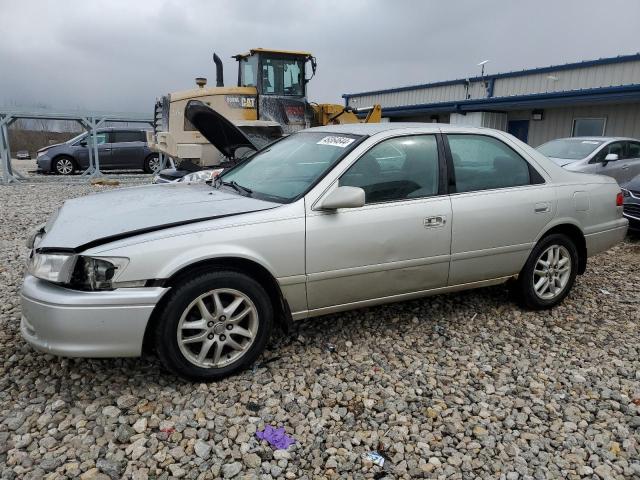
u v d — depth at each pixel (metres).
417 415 2.96
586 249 4.65
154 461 2.53
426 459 2.60
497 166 4.20
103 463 2.48
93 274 2.86
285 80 11.48
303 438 2.73
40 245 3.05
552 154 11.32
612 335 4.09
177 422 2.82
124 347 2.92
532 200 4.22
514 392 3.22
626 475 2.51
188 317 3.13
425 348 3.78
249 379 3.28
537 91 17.95
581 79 16.53
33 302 2.89
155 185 4.49
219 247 3.08
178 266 2.96
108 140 19.17
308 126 11.78
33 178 17.03
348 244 3.48
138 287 2.92
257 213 3.27
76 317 2.81
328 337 3.91
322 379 3.31
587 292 5.10
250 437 2.72
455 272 3.97
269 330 3.38
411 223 3.68
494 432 2.82
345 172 3.56
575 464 2.58
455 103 19.09
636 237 8.02
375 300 3.75
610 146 10.98
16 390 3.11
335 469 2.51
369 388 3.22
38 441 2.64
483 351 3.76
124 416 2.87
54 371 3.32
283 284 3.33
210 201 3.55
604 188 4.75
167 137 11.43
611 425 2.89
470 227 3.93
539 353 3.76
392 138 3.80
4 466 2.46
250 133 10.59
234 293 3.20
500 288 5.03
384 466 2.54
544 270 4.45
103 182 15.61
